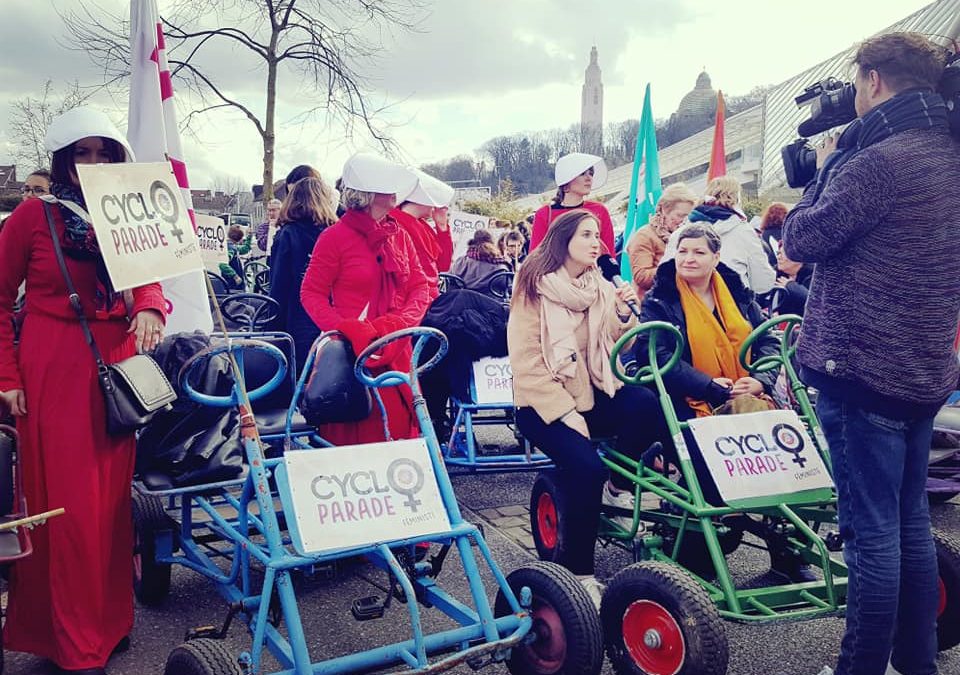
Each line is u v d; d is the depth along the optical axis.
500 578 3.05
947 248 2.80
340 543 2.83
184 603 4.07
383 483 3.02
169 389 3.30
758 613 3.27
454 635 2.83
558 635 2.97
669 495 3.62
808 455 3.63
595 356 4.11
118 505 3.39
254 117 14.36
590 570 3.97
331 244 4.27
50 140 3.16
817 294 3.01
